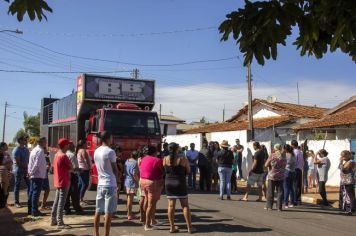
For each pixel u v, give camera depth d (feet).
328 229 32.32
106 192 26.78
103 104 55.98
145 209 32.60
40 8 11.68
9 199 47.09
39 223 33.68
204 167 58.34
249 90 85.51
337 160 65.57
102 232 30.35
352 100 93.97
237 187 64.18
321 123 84.12
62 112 65.92
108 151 26.89
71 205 41.57
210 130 119.24
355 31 10.61
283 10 10.70
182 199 30.30
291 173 43.32
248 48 11.18
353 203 39.75
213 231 30.91
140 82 57.06
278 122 100.42
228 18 11.21
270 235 29.81
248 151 80.53
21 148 41.63
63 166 31.96
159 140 52.34
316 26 10.85
